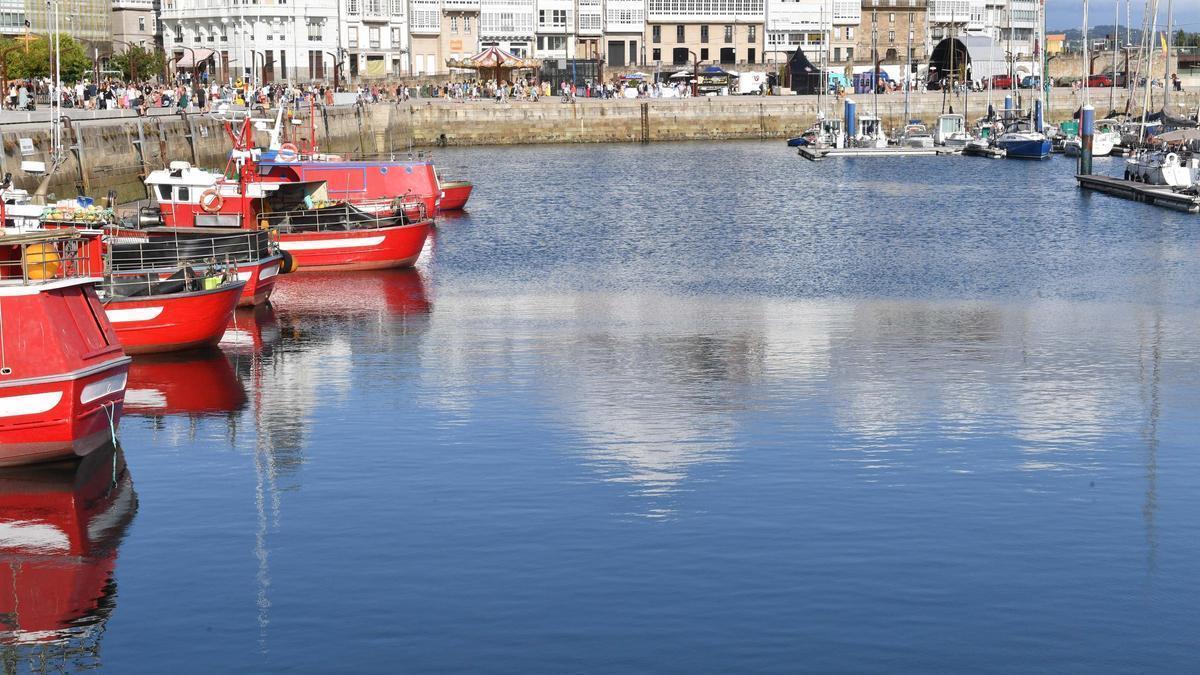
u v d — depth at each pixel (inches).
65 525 1018.1
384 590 898.7
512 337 1680.6
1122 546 967.6
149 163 3125.0
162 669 802.8
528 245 2568.9
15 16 5590.6
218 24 6141.7
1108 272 2214.6
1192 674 790.5
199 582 917.8
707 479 1107.9
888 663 800.3
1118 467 1143.0
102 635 844.6
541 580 910.4
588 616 858.1
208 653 819.4
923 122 6190.9
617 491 1080.2
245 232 1855.3
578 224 2901.1
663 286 2085.4
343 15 6254.9
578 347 1617.9
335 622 855.1
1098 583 904.9
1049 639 828.6
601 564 935.7
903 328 1733.5
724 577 912.3
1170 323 1768.0
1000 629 840.9
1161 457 1170.0
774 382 1437.0
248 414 1317.7
